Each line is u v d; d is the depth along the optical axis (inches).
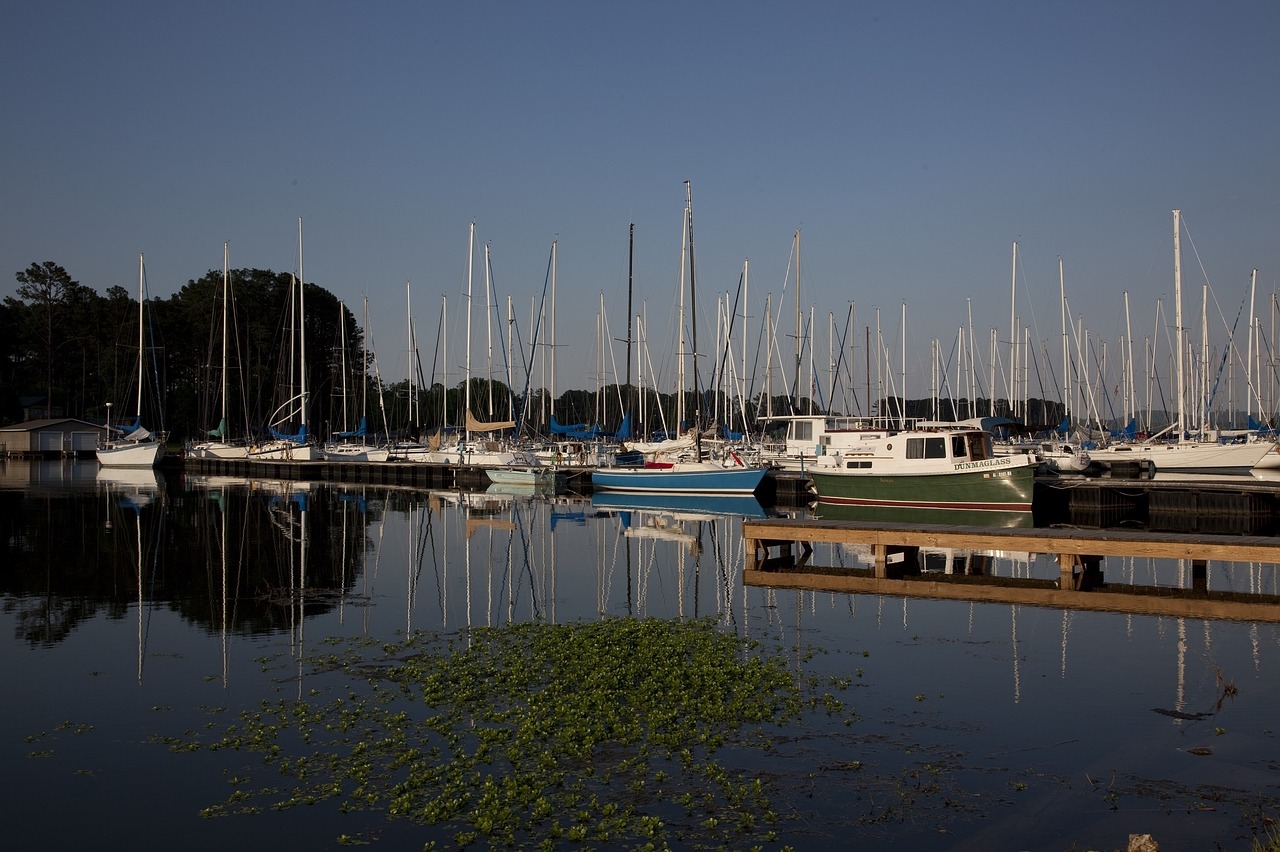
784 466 2113.7
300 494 2098.9
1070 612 751.1
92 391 4185.5
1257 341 2632.9
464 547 1206.9
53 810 391.9
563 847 356.5
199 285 4284.0
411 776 415.8
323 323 4399.6
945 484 1579.7
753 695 521.7
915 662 600.1
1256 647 631.2
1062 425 2760.8
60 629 708.0
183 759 444.8
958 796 396.5
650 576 974.4
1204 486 1563.7
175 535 1295.5
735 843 358.6
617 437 2704.2
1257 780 409.1
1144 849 333.1
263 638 679.7
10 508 1660.9
